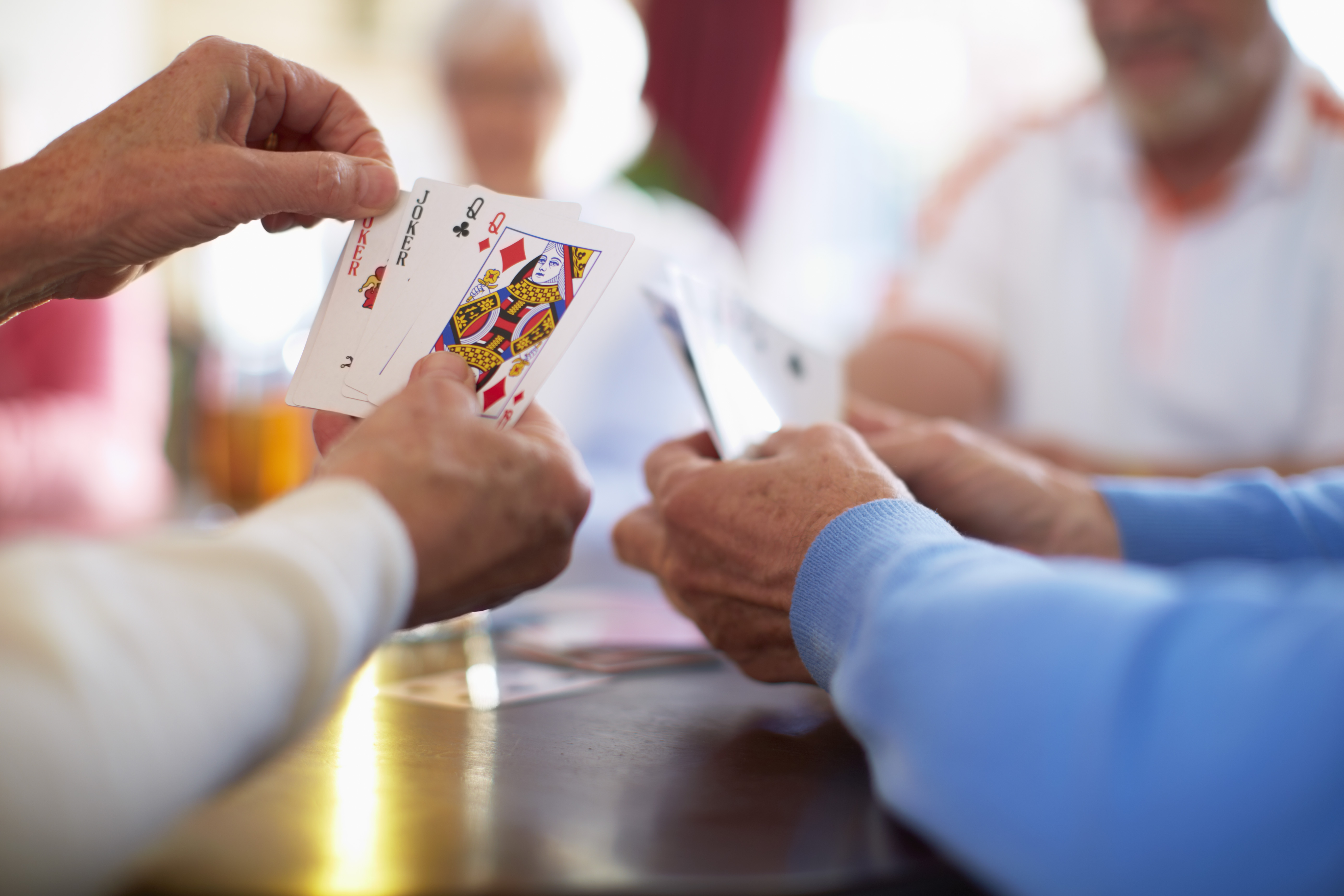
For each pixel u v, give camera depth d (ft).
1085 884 1.29
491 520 2.09
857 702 1.85
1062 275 9.30
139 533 8.76
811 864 1.64
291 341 11.30
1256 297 8.68
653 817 1.90
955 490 3.66
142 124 2.90
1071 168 9.27
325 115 3.26
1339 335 8.48
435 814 1.90
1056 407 9.40
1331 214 8.44
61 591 1.31
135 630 1.33
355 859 1.64
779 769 2.26
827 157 16.42
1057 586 1.53
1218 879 1.21
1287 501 3.78
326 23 19.63
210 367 17.51
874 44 16.07
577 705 3.01
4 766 1.15
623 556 3.51
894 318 9.64
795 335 4.15
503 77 9.66
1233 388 8.80
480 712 2.89
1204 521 3.72
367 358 2.89
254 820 1.84
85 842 1.21
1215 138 8.56
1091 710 1.32
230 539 1.57
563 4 9.73
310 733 2.57
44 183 2.88
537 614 4.90
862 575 2.14
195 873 1.57
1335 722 1.16
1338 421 8.49
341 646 1.58
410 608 1.99
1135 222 9.02
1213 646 1.28
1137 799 1.25
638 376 9.18
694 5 15.99
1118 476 8.61
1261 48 8.27
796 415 4.09
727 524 2.71
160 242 2.96
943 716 1.53
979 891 1.63
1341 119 8.64
